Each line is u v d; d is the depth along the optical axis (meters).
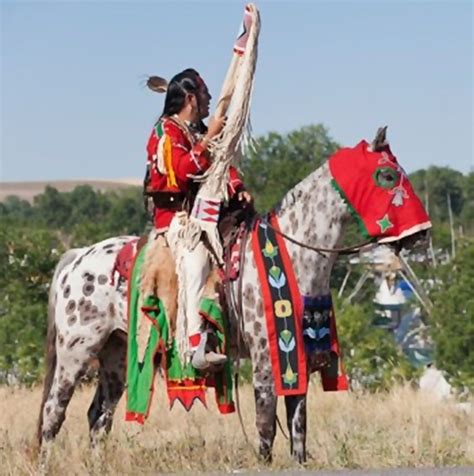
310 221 18.02
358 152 17.94
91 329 19.62
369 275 75.38
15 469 17.55
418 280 70.44
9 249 53.16
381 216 17.62
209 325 18.00
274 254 17.98
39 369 40.62
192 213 18.08
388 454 18.06
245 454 18.42
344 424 22.25
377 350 45.38
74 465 17.89
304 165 82.50
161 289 18.30
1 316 50.84
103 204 174.50
